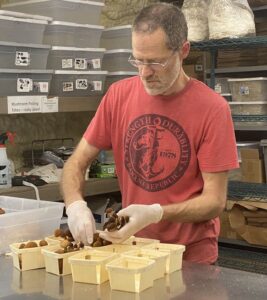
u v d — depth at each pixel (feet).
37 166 10.03
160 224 5.80
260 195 11.78
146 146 5.92
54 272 4.82
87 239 5.08
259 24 13.42
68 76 9.08
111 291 4.38
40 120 11.03
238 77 14.38
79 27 9.23
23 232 5.73
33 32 8.52
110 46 10.36
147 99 5.96
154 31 5.24
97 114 6.38
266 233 11.73
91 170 10.05
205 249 5.84
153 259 4.56
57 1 8.96
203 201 5.44
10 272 4.93
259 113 12.35
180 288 4.42
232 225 12.09
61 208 6.07
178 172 5.80
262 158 12.36
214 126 5.63
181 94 5.80
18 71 8.28
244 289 4.39
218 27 11.02
